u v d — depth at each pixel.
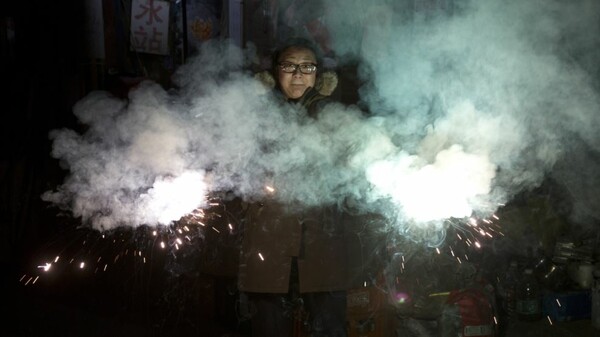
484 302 4.07
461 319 4.01
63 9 6.52
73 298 5.28
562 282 4.99
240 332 4.40
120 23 6.43
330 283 3.19
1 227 6.38
